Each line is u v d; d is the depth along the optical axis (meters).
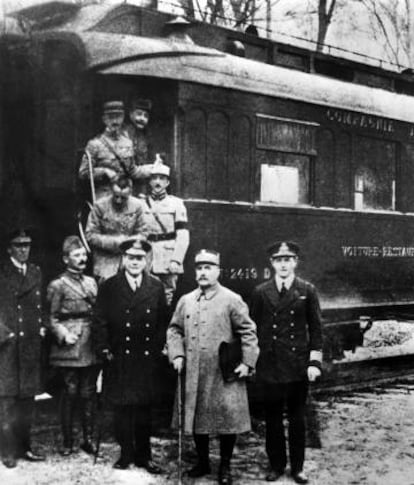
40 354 6.49
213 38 8.85
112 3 7.85
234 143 8.30
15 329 6.18
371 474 6.07
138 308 5.92
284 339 5.81
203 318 5.75
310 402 8.63
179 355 5.82
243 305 5.78
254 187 8.57
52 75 7.50
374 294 10.41
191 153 7.82
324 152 9.59
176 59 7.60
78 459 6.30
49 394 7.09
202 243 7.95
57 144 7.48
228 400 5.67
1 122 7.51
